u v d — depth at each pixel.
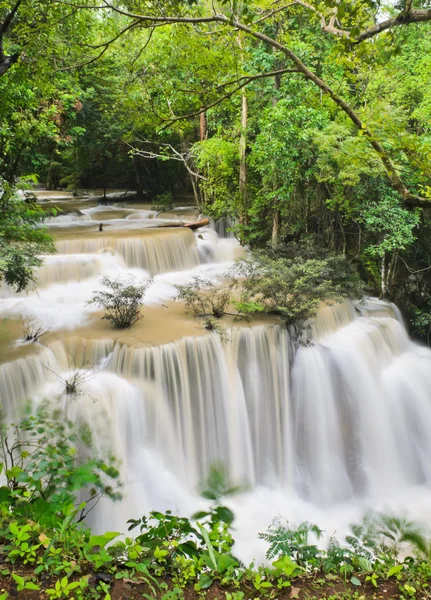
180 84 12.91
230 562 3.54
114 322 10.66
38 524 3.54
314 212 16.09
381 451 11.23
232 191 18.80
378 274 15.68
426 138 12.16
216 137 18.59
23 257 9.18
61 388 8.76
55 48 7.63
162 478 8.75
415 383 12.38
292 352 11.06
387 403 11.70
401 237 13.58
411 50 14.83
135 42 15.68
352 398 11.17
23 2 7.13
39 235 9.58
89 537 3.63
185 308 12.02
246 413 10.33
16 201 9.37
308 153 14.01
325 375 11.02
